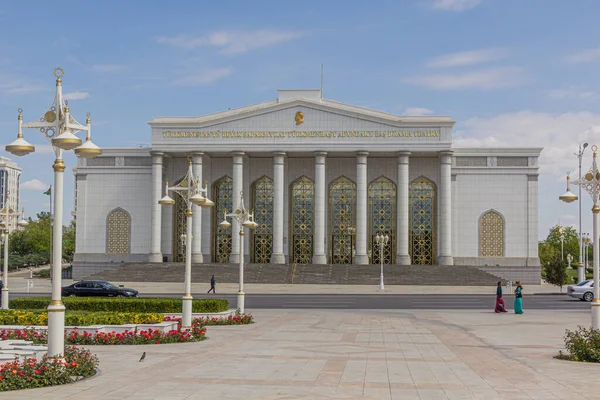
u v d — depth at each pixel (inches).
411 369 724.0
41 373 614.9
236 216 1409.9
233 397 563.2
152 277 2957.7
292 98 3257.9
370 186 3329.2
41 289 2591.0
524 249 3208.7
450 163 3161.9
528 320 1395.2
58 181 642.8
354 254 3287.4
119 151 3351.4
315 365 745.0
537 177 3221.0
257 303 1936.5
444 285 2869.1
